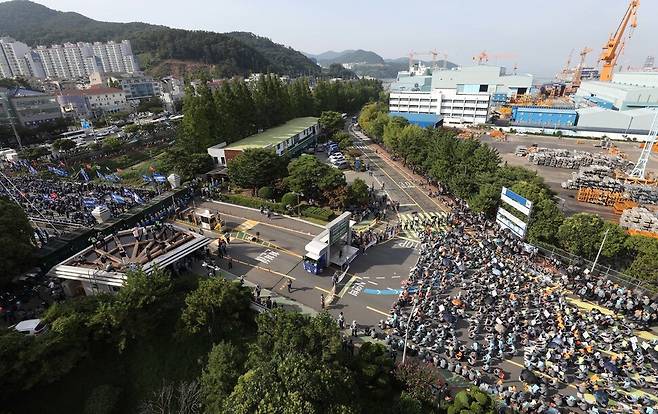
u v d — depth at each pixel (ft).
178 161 235.61
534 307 121.39
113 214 183.93
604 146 386.93
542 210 161.27
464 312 119.03
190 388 88.38
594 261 145.69
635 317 118.21
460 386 95.66
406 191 244.01
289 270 148.46
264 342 92.07
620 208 206.59
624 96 499.92
